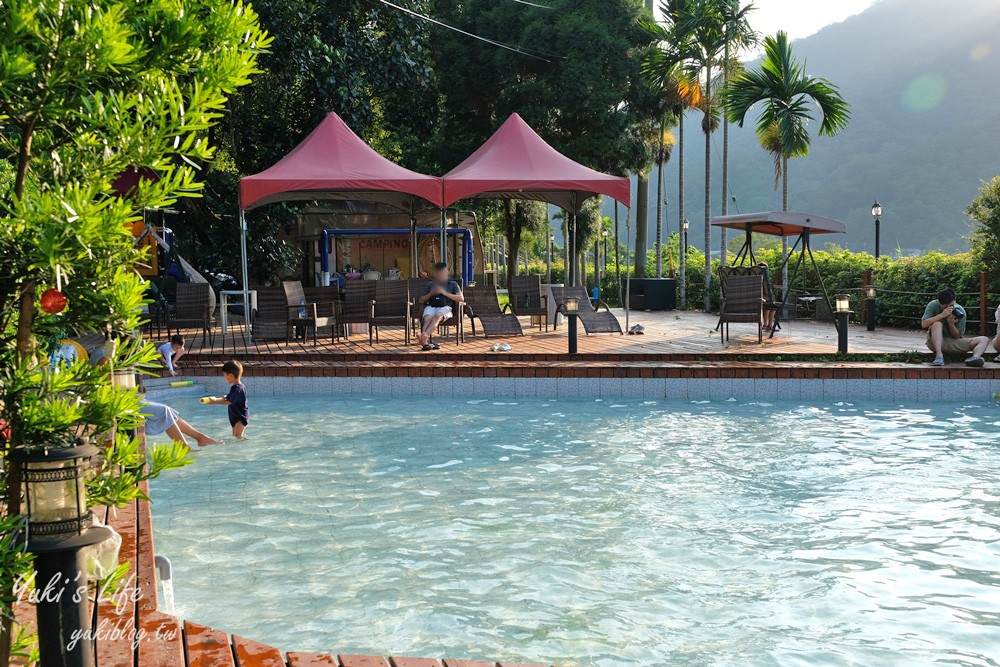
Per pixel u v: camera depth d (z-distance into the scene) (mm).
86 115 1972
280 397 10836
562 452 7746
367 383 11070
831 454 7633
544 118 25625
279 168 14547
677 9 26297
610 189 15062
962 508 5945
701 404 10359
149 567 3844
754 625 4031
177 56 2135
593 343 13719
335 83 20594
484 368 10984
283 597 4363
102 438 2367
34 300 2105
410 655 3709
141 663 2912
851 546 5168
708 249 24062
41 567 2135
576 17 25281
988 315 15820
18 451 2115
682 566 4840
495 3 26719
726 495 6312
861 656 3693
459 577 4660
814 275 20609
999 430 8711
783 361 11656
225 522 5656
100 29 1918
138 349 2266
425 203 19719
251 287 22172
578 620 4090
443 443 8125
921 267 17297
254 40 2244
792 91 20938
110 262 2158
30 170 2135
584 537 5352
